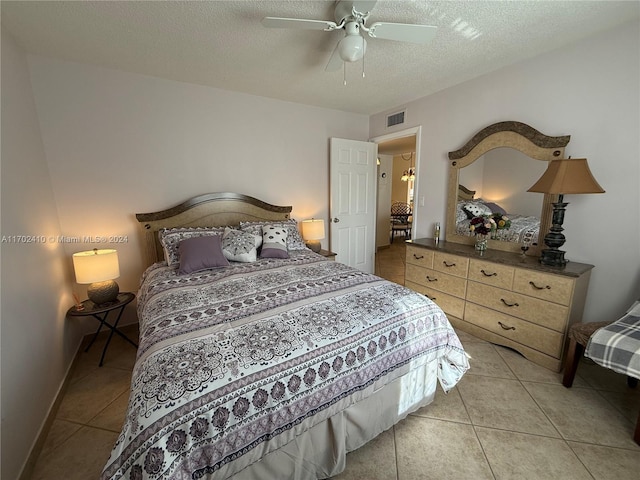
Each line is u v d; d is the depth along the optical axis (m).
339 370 1.27
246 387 1.05
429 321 1.63
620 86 1.89
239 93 3.08
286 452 1.17
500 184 2.57
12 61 1.83
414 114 3.38
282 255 2.64
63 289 2.26
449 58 2.30
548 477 1.30
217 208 3.01
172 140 2.78
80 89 2.35
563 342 1.99
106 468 0.86
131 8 1.63
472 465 1.37
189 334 1.26
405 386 1.56
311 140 3.65
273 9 1.67
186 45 2.06
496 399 1.80
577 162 1.92
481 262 2.44
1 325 1.28
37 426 1.51
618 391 1.85
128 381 2.05
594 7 1.67
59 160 2.33
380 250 6.34
